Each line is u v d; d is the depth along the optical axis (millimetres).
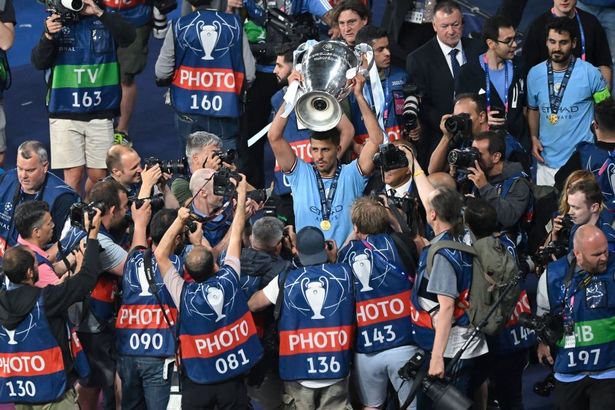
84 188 44750
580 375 29500
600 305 29031
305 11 43875
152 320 30516
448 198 29500
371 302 29766
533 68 39500
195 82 39250
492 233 30062
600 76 39000
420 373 29438
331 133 32250
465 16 54531
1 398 29906
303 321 29438
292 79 32375
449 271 28844
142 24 44750
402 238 30156
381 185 33719
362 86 32094
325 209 32500
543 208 33844
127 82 45438
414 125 36812
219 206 32344
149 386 30984
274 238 30703
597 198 31125
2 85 43344
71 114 40531
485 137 32938
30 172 34469
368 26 37344
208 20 38688
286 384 30031
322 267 29516
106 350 32344
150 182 32750
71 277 29688
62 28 39688
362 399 30672
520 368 31656
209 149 34250
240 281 30328
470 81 38844
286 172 32781
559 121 39188
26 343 29469
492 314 29125
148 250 30609
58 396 29750
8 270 29422
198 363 29375
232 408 29719
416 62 39344
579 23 41656
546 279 29969
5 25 42656
